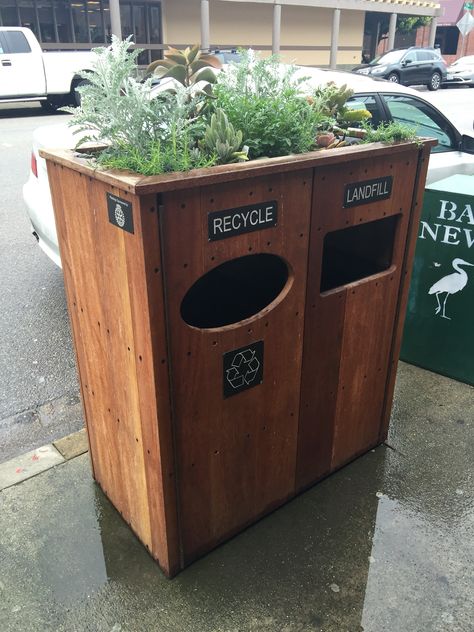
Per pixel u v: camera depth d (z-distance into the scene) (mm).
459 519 2254
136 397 1770
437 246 3043
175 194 1458
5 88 12391
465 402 3000
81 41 17703
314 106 2119
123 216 1489
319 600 1914
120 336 1739
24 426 2961
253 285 2219
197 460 1865
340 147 1918
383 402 2533
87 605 1898
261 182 1632
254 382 1916
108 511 2279
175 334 1623
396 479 2451
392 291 2273
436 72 19719
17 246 5426
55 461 2562
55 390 3279
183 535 1949
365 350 2289
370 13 24922
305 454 2271
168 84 2971
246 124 1796
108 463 2182
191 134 1804
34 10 16844
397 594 1938
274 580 1981
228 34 20406
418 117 4637
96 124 1774
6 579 1993
